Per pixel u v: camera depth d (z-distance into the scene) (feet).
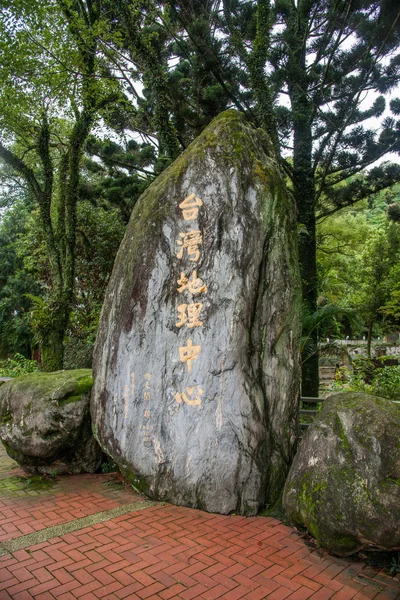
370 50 33.19
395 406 12.02
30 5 26.53
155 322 16.05
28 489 16.90
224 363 14.88
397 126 34.42
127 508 14.90
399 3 27.35
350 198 38.73
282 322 15.72
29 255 53.93
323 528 11.23
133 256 16.76
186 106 33.01
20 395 18.33
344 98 35.19
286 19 35.29
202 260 15.57
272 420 15.51
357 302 50.01
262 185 15.72
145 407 15.85
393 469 10.59
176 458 15.12
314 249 35.37
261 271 15.56
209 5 33.91
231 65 31.01
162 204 16.56
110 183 42.14
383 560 11.62
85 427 18.07
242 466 14.55
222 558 11.73
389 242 49.60
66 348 38.29
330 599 10.06
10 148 36.86
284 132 36.04
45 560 11.56
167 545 12.39
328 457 11.71
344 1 33.30
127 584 10.51
